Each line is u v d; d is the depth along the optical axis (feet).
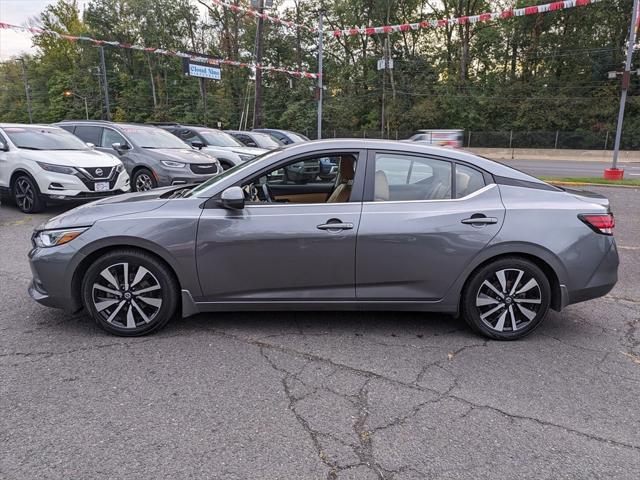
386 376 10.91
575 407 9.82
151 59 182.91
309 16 152.87
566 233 12.42
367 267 12.37
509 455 8.30
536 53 139.23
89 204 13.50
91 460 7.97
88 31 190.08
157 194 14.24
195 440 8.54
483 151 125.29
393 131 144.36
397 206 12.45
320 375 10.89
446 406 9.75
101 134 35.63
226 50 168.25
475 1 140.26
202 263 12.27
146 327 12.59
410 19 149.89
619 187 47.34
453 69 149.18
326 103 150.71
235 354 11.82
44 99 229.86
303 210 12.37
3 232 24.53
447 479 7.69
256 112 82.79
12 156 29.01
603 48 131.44
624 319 14.70
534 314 12.77
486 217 12.35
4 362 11.21
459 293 12.63
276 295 12.59
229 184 12.67
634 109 122.62
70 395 9.87
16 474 7.59
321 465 7.97
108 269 12.35
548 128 131.85
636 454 8.40
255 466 7.91
